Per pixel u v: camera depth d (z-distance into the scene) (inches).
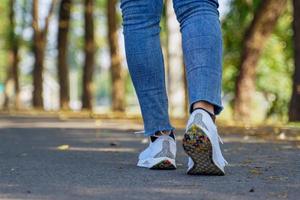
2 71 1945.1
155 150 165.5
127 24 167.6
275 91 1269.7
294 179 147.0
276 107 1269.7
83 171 162.4
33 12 1165.7
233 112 751.1
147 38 166.1
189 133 144.9
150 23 166.7
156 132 166.7
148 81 167.3
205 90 150.1
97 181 143.0
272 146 254.2
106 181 142.9
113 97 932.0
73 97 2987.2
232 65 1038.4
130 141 289.9
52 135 342.0
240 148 242.7
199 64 151.5
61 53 1136.8
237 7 971.9
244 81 746.8
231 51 1010.1
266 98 1284.4
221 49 154.6
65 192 127.2
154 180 144.0
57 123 519.5
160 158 163.8
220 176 150.7
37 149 241.1
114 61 931.3
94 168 169.5
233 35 988.6
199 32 152.9
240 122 547.8
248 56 746.8
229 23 984.3
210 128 145.3
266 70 1269.7
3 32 1486.2
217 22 155.3
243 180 144.3
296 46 535.2
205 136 144.5
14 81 1328.7
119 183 139.6
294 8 536.7
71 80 2977.4
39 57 1167.0
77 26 1499.8
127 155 211.6
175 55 904.3
